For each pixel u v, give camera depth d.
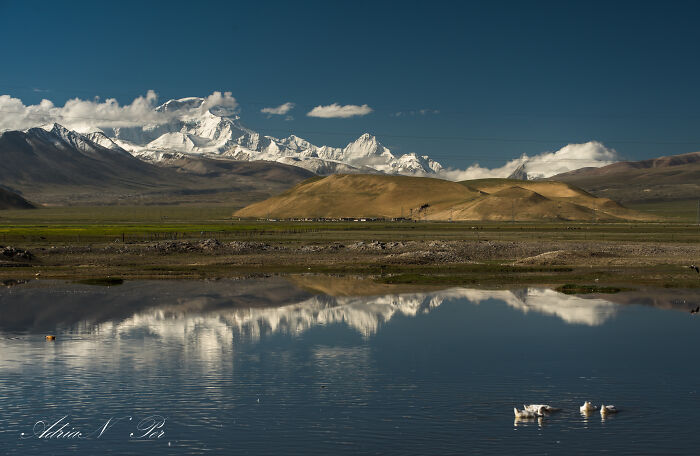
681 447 24.83
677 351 39.34
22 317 50.16
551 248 113.06
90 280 74.31
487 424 27.20
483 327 46.72
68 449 25.06
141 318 50.03
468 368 35.47
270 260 98.81
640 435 26.02
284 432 26.34
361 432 26.36
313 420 27.64
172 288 67.88
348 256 105.81
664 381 33.09
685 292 64.31
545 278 75.75
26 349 39.62
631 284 70.38
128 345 40.78
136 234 158.75
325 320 49.41
